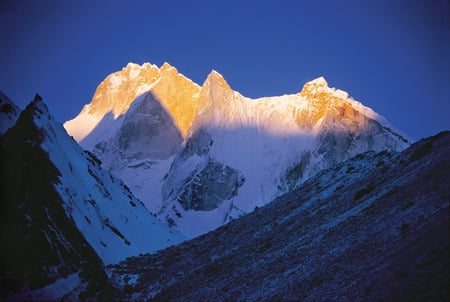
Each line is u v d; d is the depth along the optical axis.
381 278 69.62
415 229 74.75
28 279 88.69
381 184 90.19
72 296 86.81
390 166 95.06
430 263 67.94
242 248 93.38
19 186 95.50
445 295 63.12
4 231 92.56
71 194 98.44
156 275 91.38
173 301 83.31
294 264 81.00
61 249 91.62
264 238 93.62
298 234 89.31
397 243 74.12
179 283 87.56
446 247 68.69
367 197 88.62
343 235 82.19
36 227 92.00
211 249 97.50
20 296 87.19
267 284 79.12
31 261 89.81
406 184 85.19
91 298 86.62
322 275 75.25
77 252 92.50
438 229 72.12
